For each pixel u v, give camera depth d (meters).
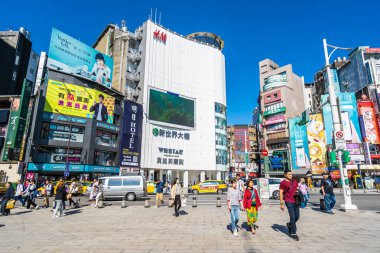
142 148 45.84
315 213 11.98
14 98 33.75
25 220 10.98
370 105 48.00
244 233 7.73
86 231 8.33
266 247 6.06
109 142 40.03
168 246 6.26
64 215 12.41
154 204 17.98
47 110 33.53
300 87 71.56
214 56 63.78
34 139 31.98
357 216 10.85
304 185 14.16
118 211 13.91
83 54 40.62
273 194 20.25
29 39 62.34
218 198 15.75
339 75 66.81
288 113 61.91
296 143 53.81
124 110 42.94
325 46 14.87
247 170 32.50
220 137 59.44
